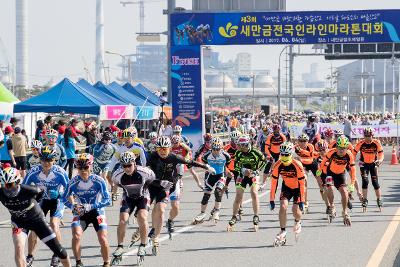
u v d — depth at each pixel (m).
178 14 57.34
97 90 55.22
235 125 83.75
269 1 74.56
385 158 64.81
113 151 32.44
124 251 19.98
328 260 18.55
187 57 57.53
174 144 27.75
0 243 21.78
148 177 18.14
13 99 51.44
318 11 56.94
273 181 21.25
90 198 17.12
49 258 18.98
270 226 24.98
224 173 26.19
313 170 27.44
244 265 17.89
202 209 25.45
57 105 48.03
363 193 29.02
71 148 39.00
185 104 57.72
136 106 56.88
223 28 57.06
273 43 57.06
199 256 19.25
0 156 37.84
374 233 23.27
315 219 26.64
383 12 56.75
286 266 17.75
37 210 15.62
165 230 24.16
